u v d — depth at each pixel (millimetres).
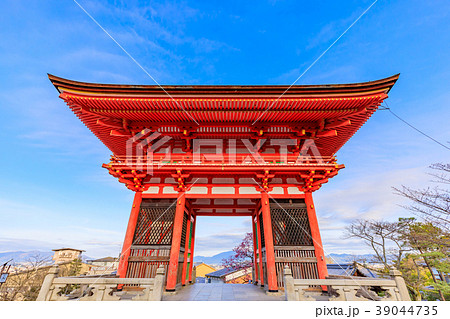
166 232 9906
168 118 10641
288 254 9531
